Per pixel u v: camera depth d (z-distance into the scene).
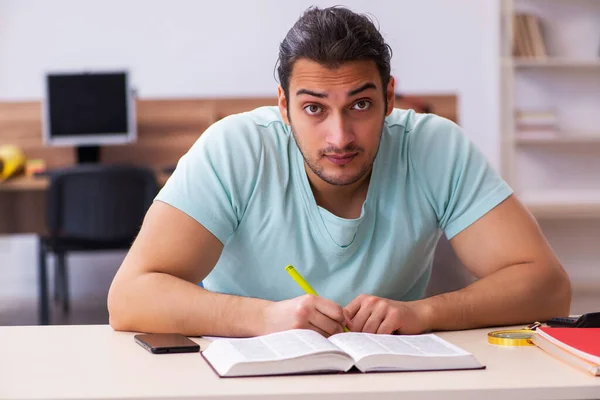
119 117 5.43
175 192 1.71
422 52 6.64
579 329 1.38
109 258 6.54
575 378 1.16
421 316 1.54
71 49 6.41
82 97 5.42
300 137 1.57
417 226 1.82
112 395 1.08
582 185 6.55
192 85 6.51
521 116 6.21
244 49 6.53
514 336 1.44
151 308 1.55
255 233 1.77
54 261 6.20
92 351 1.38
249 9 6.51
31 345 1.43
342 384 1.13
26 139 5.46
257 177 1.76
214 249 1.72
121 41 6.45
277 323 1.45
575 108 6.49
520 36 6.26
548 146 6.54
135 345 1.43
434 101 5.50
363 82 1.51
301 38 1.54
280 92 1.68
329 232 1.75
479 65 6.66
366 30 1.54
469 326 1.60
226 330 1.50
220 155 1.75
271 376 1.17
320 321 1.43
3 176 4.95
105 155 5.52
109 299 1.62
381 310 1.49
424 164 1.83
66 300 5.81
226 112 5.53
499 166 6.27
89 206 4.59
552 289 1.70
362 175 1.58
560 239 6.26
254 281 1.82
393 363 1.20
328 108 1.54
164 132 5.52
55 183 4.55
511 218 1.78
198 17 6.49
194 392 1.09
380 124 1.58
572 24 6.39
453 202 1.82
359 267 1.79
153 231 1.68
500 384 1.13
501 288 1.66
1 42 6.35
